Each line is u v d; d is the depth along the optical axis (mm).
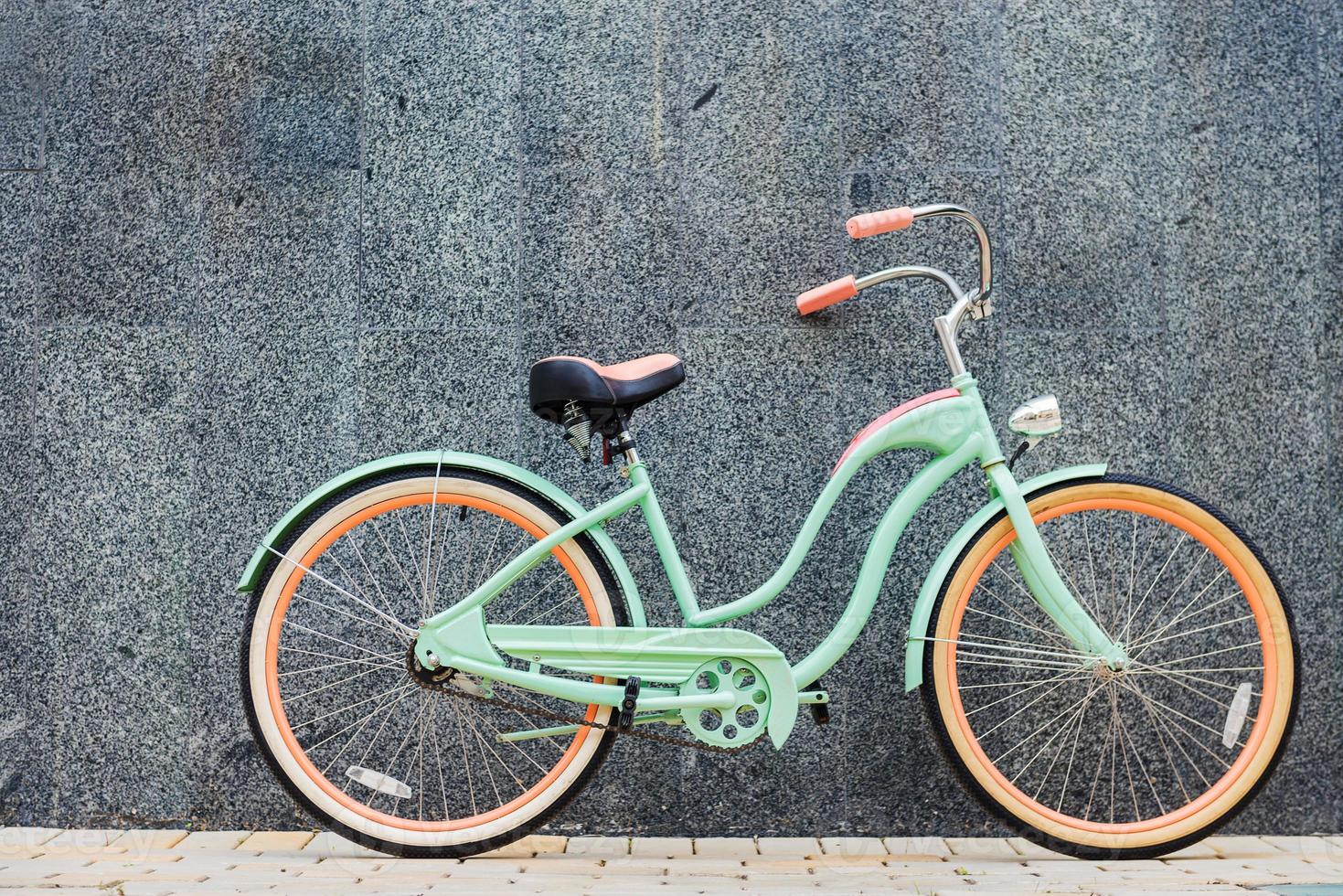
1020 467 2914
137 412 2912
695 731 2375
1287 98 3006
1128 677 2871
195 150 2967
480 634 2355
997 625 2877
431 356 2914
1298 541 2918
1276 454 2934
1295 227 2984
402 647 2865
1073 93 2992
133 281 2941
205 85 2982
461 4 2988
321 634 2805
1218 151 2990
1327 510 2926
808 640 2854
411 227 2945
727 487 2887
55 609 2869
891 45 2990
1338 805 2855
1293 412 2945
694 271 2930
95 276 2943
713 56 2982
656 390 2447
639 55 2980
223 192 2957
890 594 2869
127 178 2963
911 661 2504
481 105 2971
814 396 2906
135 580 2877
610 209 2941
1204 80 3000
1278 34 2984
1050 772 2852
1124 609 2885
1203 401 2941
